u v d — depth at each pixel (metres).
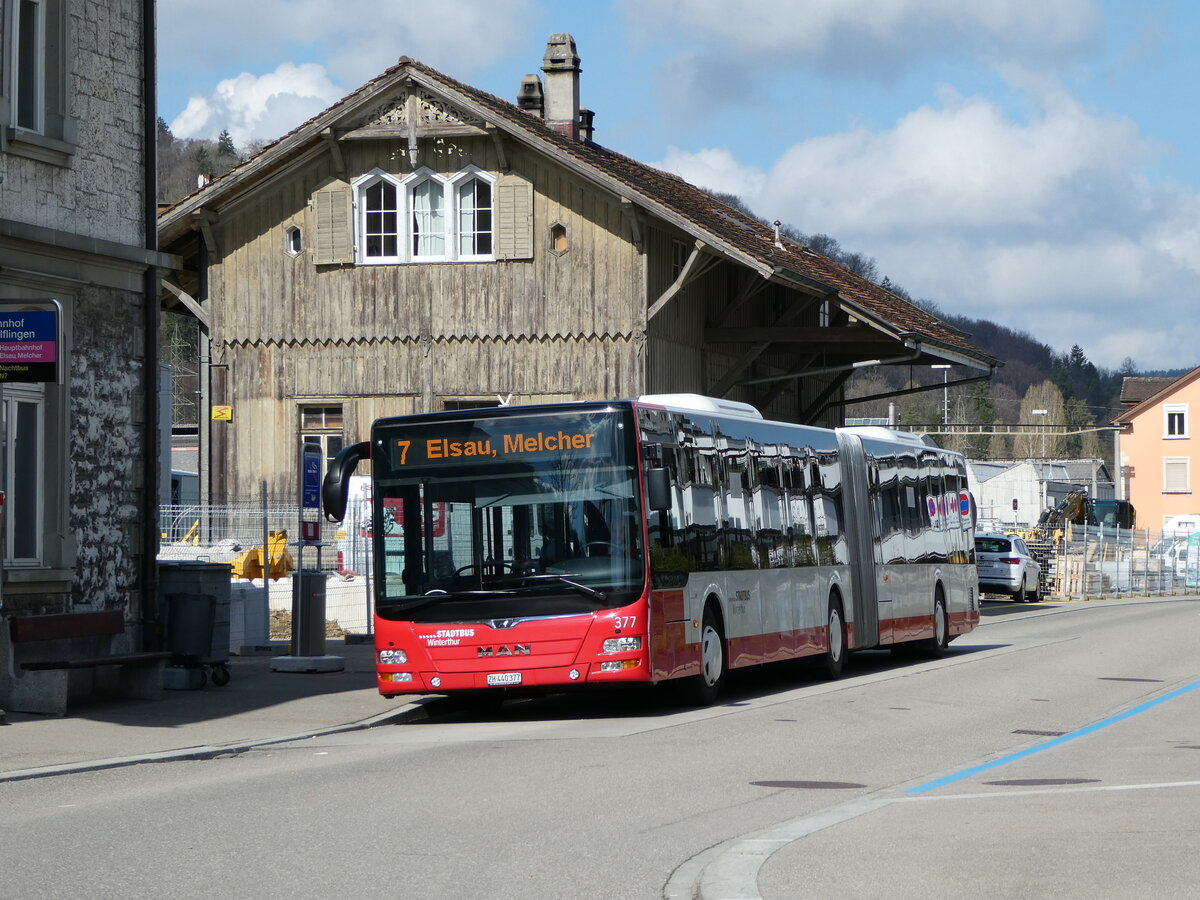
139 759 13.16
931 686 20.47
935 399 162.12
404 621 16.83
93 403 18.00
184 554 29.27
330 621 28.64
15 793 11.34
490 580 16.70
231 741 14.38
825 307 40.31
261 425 34.09
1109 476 157.88
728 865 8.27
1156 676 21.92
